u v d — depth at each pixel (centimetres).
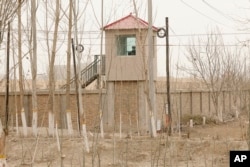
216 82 4622
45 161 2067
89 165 2009
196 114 4297
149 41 2880
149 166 1989
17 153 2211
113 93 3800
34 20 2700
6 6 935
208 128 3669
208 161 2083
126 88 3803
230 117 4528
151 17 2855
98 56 3925
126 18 3747
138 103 3616
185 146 2225
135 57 3759
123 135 2859
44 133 2784
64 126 3800
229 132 3105
